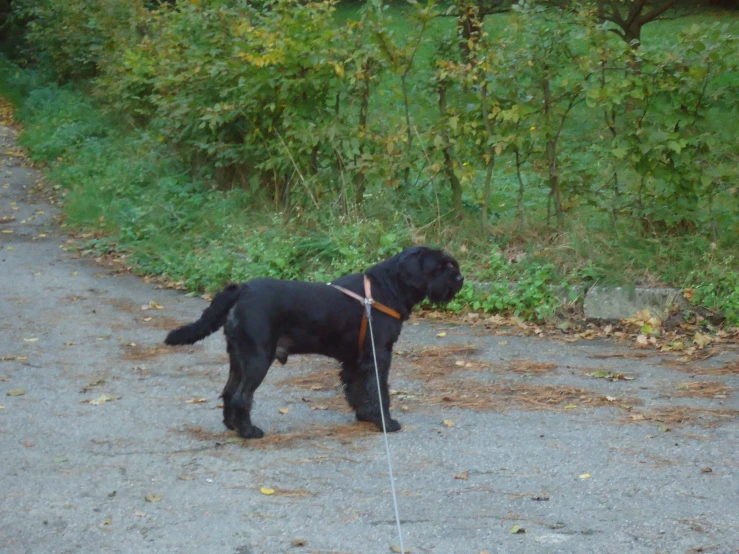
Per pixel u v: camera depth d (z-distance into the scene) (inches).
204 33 377.7
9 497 233.3
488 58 315.0
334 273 319.3
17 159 550.6
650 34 609.3
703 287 299.1
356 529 226.7
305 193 343.6
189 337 247.1
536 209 344.8
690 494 233.1
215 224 354.6
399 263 253.8
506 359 282.7
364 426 254.2
